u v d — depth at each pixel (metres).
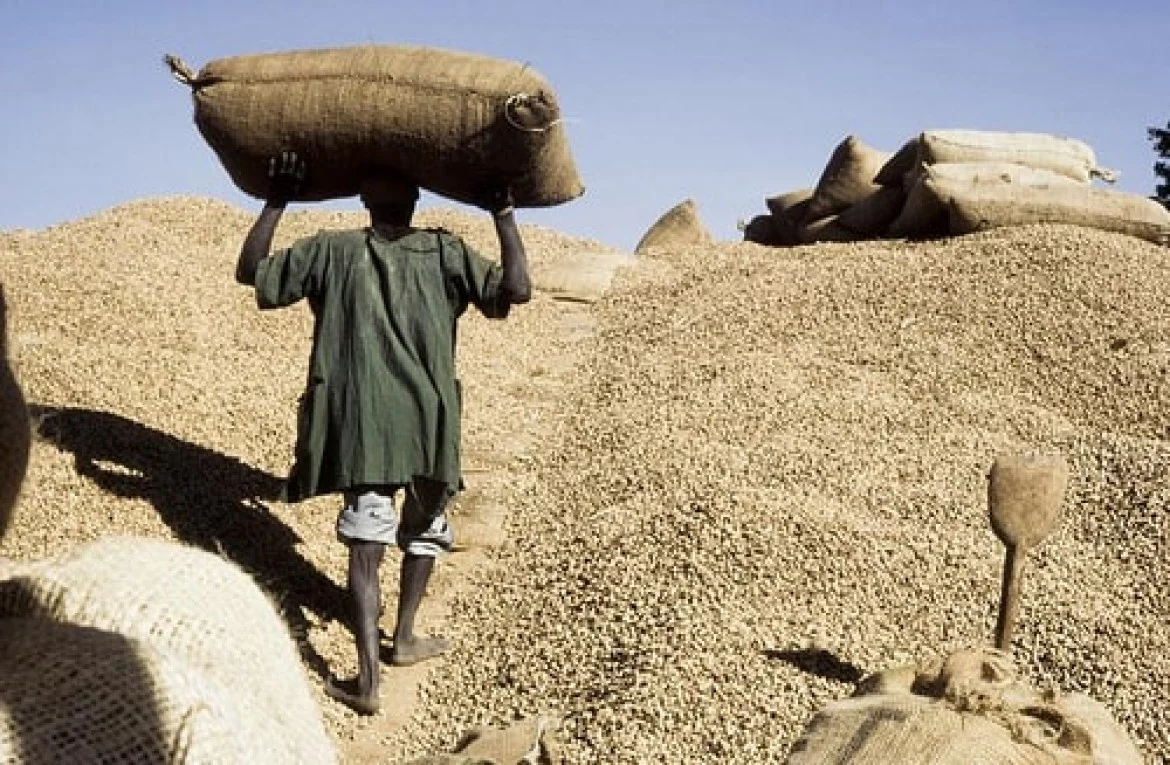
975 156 15.50
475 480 10.34
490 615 8.77
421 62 7.85
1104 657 7.91
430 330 8.02
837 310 13.21
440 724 7.80
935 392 11.74
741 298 13.71
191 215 14.95
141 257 12.82
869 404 11.34
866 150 16.80
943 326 12.77
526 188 8.09
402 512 8.31
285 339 12.11
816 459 10.28
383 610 8.88
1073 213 14.71
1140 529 9.29
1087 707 4.71
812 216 17.12
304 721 1.85
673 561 8.66
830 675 7.71
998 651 4.91
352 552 7.97
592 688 7.74
